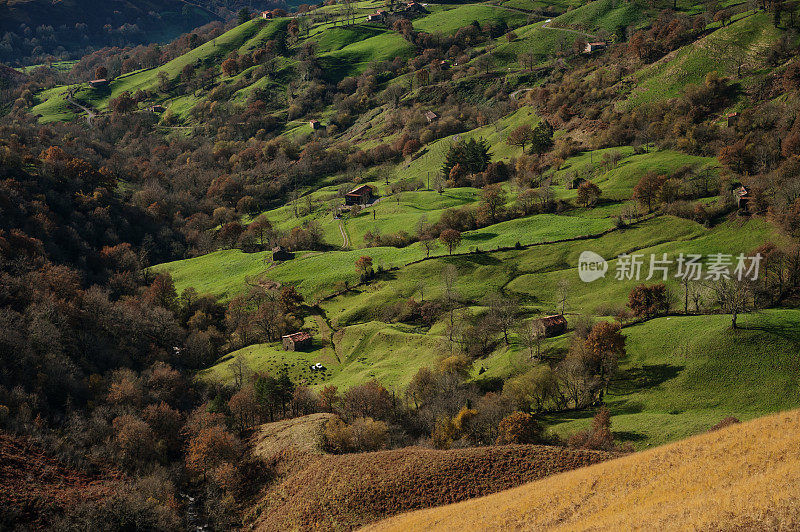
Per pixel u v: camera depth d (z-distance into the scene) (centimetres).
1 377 10050
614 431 8231
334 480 7694
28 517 7294
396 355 13175
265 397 10725
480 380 10969
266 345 14975
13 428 8900
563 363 10144
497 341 12419
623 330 11262
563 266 15138
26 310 12362
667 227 15212
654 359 10088
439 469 7244
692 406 8781
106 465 8938
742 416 8225
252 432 10225
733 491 4078
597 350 10006
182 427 10425
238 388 12275
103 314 14112
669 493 4575
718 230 14312
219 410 11044
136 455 9188
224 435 9362
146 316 14912
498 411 9038
